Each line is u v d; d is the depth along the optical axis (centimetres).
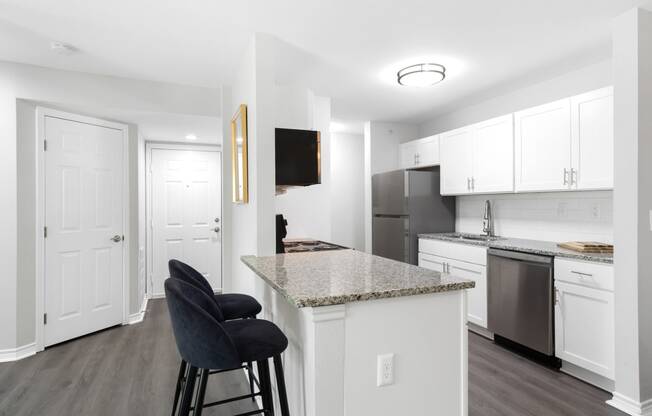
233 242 327
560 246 279
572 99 267
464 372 149
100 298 334
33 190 288
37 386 235
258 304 199
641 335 202
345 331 130
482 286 310
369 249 480
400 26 227
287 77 313
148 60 277
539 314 259
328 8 206
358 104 398
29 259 285
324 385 126
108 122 341
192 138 434
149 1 198
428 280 151
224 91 333
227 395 226
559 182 276
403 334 139
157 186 450
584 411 205
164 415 203
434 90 349
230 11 208
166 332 335
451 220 422
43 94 287
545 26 227
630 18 206
